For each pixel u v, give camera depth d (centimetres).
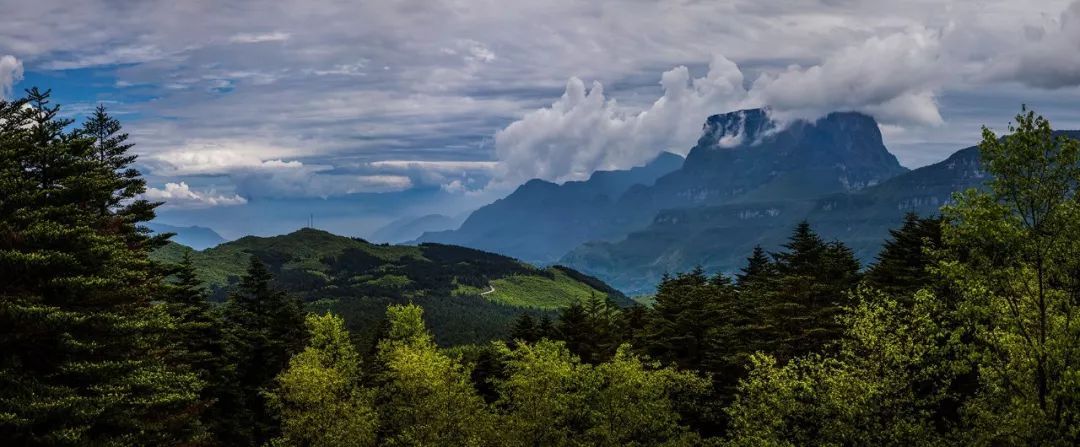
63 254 3053
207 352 5322
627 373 4319
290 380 5250
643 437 4444
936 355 3275
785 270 6531
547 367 4378
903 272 5703
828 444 3183
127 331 3297
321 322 6203
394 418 5103
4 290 3023
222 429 5575
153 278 4256
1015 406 2773
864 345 3341
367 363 7400
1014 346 2775
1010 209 2836
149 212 4697
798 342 5131
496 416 4684
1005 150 2848
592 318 7069
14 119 3512
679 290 7038
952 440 3234
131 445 3259
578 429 4653
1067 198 2800
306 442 5359
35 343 3056
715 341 5741
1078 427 2645
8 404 2780
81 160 3591
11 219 3147
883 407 3228
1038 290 2947
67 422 2931
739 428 3878
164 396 3425
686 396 5103
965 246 3083
